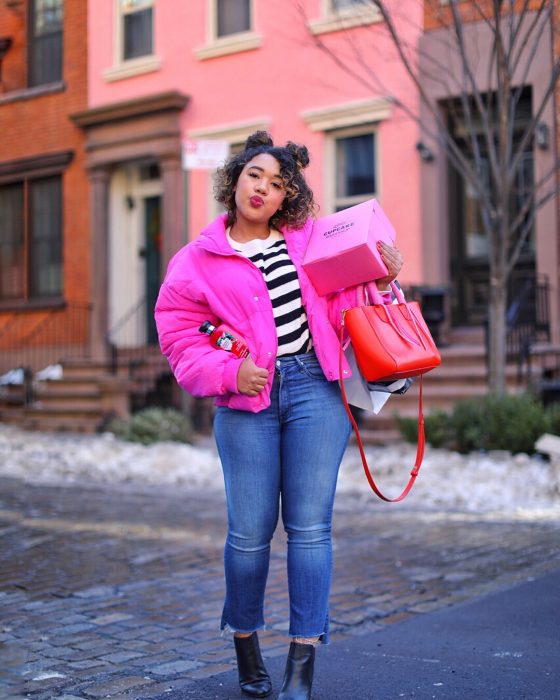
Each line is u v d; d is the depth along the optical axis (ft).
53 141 51.57
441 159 39.19
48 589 15.39
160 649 12.08
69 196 50.75
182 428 35.19
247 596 9.99
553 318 36.50
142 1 48.70
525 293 35.40
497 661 11.30
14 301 53.57
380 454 29.91
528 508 22.13
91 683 10.66
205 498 25.11
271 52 43.73
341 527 20.83
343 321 9.77
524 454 27.32
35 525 21.27
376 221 10.02
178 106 45.80
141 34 48.85
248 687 10.12
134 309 48.21
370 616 13.66
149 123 47.16
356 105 40.63
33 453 34.06
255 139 10.27
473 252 40.42
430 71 38.14
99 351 48.70
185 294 9.84
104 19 49.55
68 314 50.39
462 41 27.45
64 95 51.21
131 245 50.03
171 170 46.32
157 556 17.97
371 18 39.60
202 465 29.86
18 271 53.83
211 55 45.47
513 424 27.63
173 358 9.98
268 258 9.89
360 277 9.78
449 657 11.50
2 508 23.62
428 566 16.93
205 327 9.73
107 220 49.32
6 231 54.24
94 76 49.85
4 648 11.95
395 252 9.83
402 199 39.96
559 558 17.31
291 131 43.14
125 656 11.75
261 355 9.54
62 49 51.83
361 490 24.93
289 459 9.86
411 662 11.32
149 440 34.24
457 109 39.04
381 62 39.83
